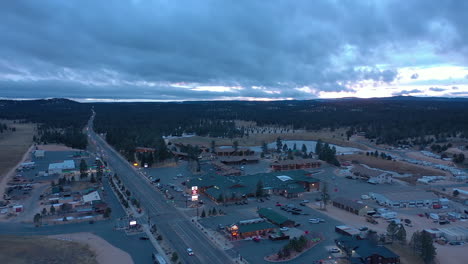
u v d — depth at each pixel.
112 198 111.50
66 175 144.62
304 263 67.06
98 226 87.12
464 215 101.56
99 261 67.75
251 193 116.44
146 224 88.62
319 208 105.06
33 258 65.69
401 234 76.75
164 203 107.50
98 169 142.62
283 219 88.00
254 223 85.06
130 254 71.12
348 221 93.19
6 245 70.06
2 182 134.88
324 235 82.44
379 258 65.94
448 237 82.31
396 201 108.69
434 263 68.88
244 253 71.56
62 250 70.75
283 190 119.31
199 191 122.62
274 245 76.06
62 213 96.19
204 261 67.69
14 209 98.19
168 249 73.50
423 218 98.06
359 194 123.81
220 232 83.38
